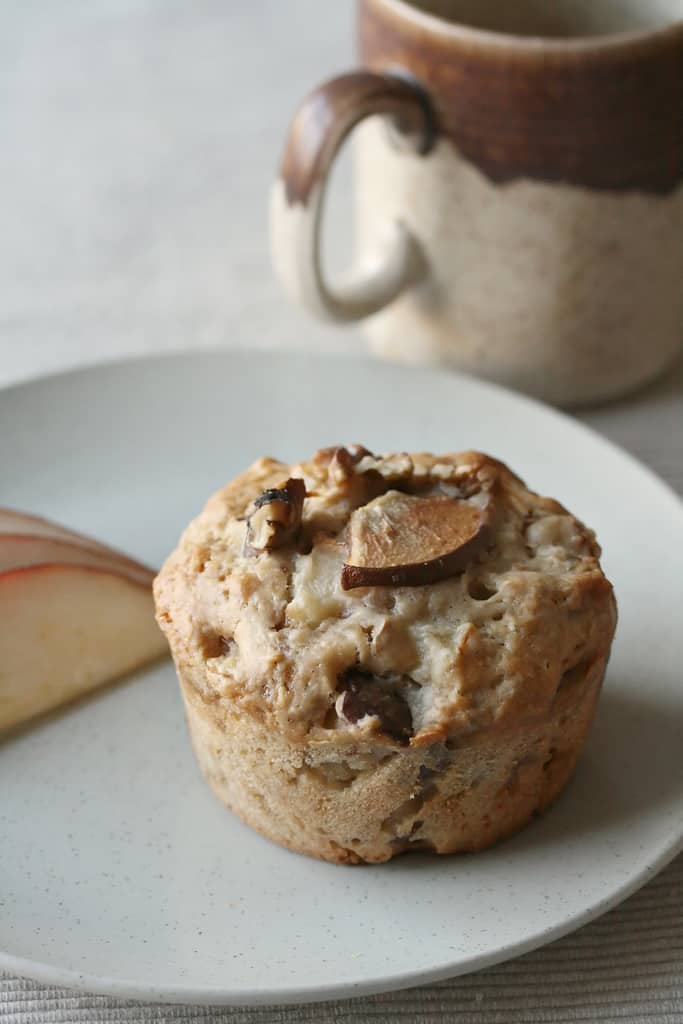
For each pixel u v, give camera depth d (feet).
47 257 1.73
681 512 1.34
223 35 2.19
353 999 1.13
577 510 1.38
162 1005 1.13
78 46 2.18
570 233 1.44
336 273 1.69
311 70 2.08
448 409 1.45
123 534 1.39
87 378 1.46
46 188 1.84
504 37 1.37
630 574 1.33
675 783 1.19
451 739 1.13
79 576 1.29
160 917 1.14
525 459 1.41
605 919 1.16
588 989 1.13
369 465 1.21
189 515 1.40
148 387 1.47
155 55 2.14
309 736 1.12
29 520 1.34
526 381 1.52
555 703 1.15
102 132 1.96
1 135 1.95
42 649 1.27
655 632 1.29
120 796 1.22
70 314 1.66
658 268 1.47
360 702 1.12
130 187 1.83
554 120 1.39
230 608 1.17
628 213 1.43
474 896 1.14
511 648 1.14
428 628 1.14
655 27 1.51
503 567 1.18
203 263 1.73
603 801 1.19
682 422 1.53
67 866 1.17
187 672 1.17
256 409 1.46
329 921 1.13
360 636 1.14
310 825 1.16
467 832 1.16
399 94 1.41
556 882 1.14
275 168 1.87
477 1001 1.13
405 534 1.17
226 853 1.18
